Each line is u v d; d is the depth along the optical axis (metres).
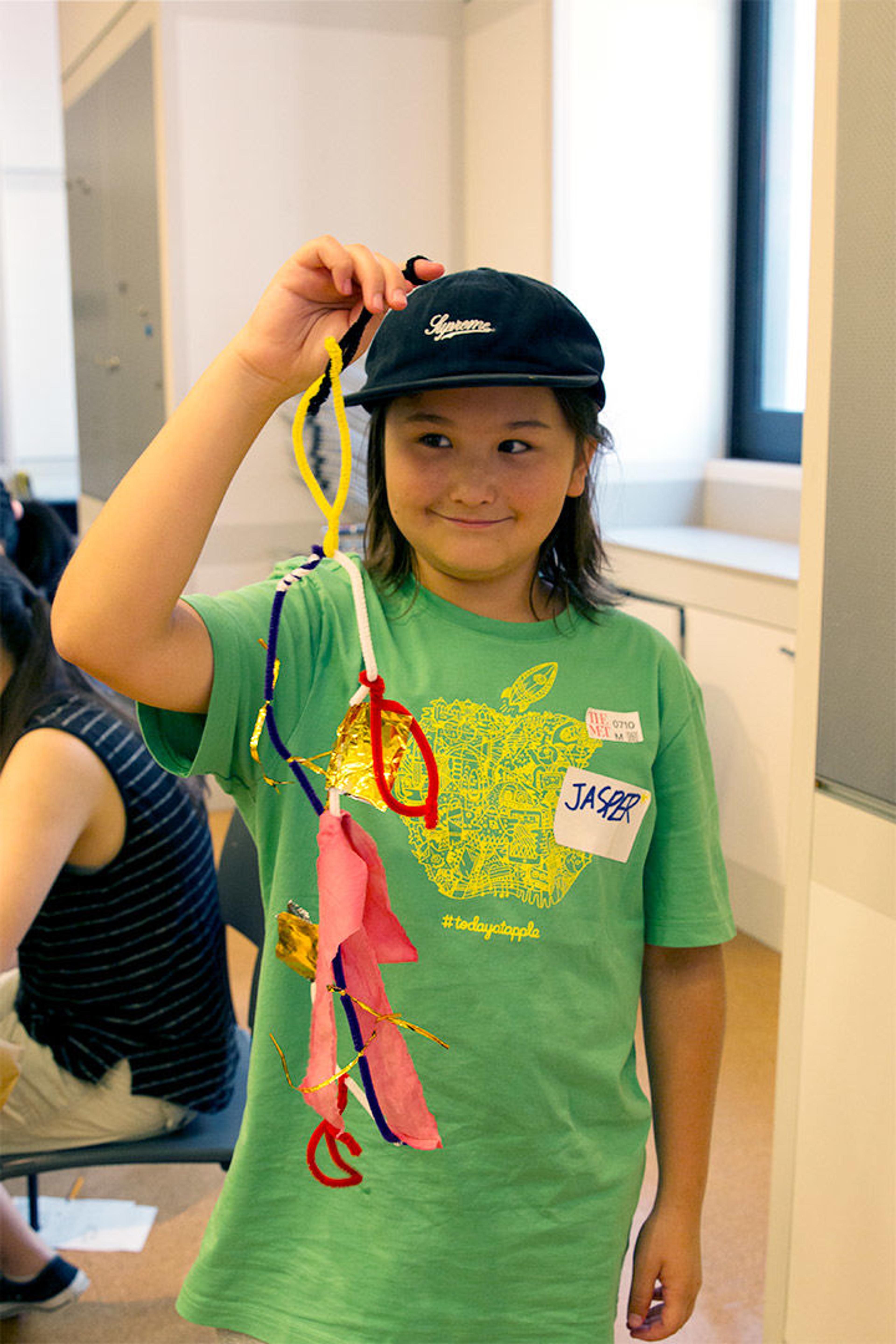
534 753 0.95
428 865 0.92
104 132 4.26
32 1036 1.49
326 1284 0.94
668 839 1.05
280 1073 0.95
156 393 3.94
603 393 0.94
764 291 3.74
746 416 3.84
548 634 0.99
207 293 3.75
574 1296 0.96
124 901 1.47
